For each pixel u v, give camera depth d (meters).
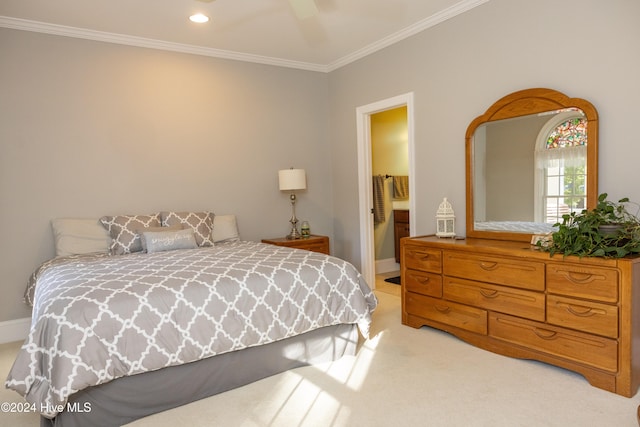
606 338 2.28
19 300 3.56
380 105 4.38
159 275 2.44
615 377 2.26
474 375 2.53
